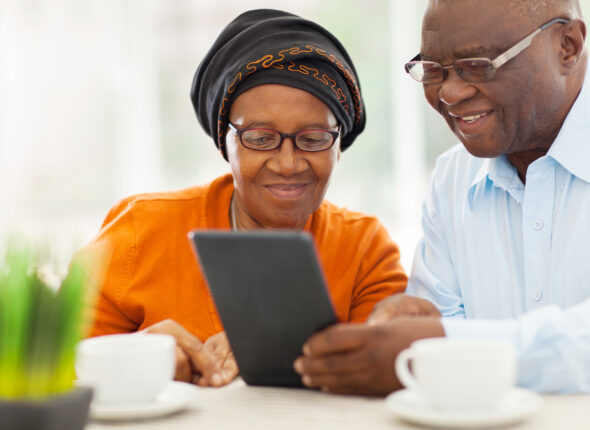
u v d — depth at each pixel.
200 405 1.04
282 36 1.53
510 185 1.52
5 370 0.78
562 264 1.44
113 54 5.04
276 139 1.49
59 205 5.07
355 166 4.69
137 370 0.97
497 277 1.54
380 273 1.63
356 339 1.03
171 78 5.02
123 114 5.06
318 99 1.49
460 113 1.38
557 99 1.39
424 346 0.93
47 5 5.07
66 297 0.80
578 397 1.04
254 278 1.01
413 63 1.40
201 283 1.58
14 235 0.84
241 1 4.90
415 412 0.90
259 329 1.07
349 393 1.08
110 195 5.08
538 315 1.07
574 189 1.45
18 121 5.08
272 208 1.54
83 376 0.98
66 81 5.08
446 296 1.58
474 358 0.89
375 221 1.69
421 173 4.65
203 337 1.55
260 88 1.48
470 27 1.31
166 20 5.00
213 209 1.66
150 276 1.58
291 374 1.12
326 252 1.62
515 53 1.31
